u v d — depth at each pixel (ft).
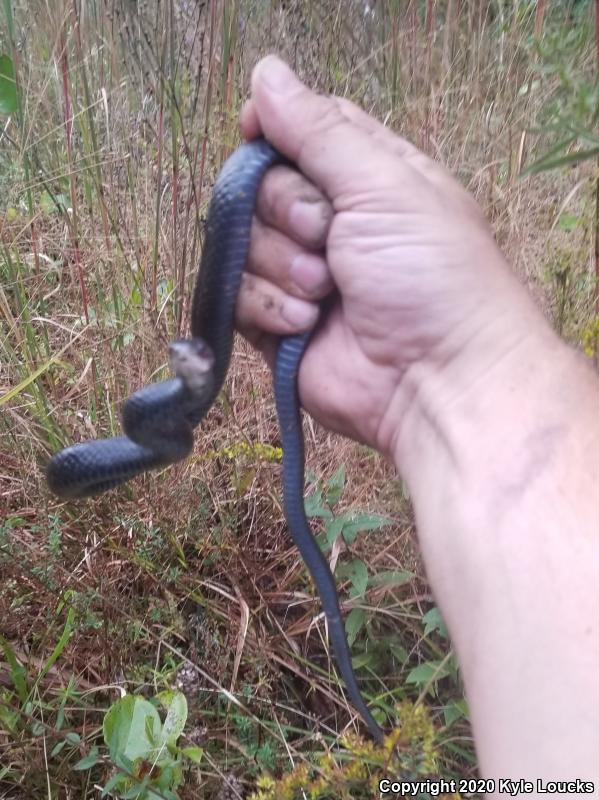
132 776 0.99
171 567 1.36
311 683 1.21
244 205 0.90
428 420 0.85
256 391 1.57
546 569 0.62
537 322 0.81
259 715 1.21
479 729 0.60
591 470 0.67
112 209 1.74
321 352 0.99
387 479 1.39
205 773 1.10
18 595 1.29
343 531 1.20
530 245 1.44
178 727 1.06
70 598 1.26
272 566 1.39
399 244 0.84
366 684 1.24
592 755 0.52
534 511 0.66
